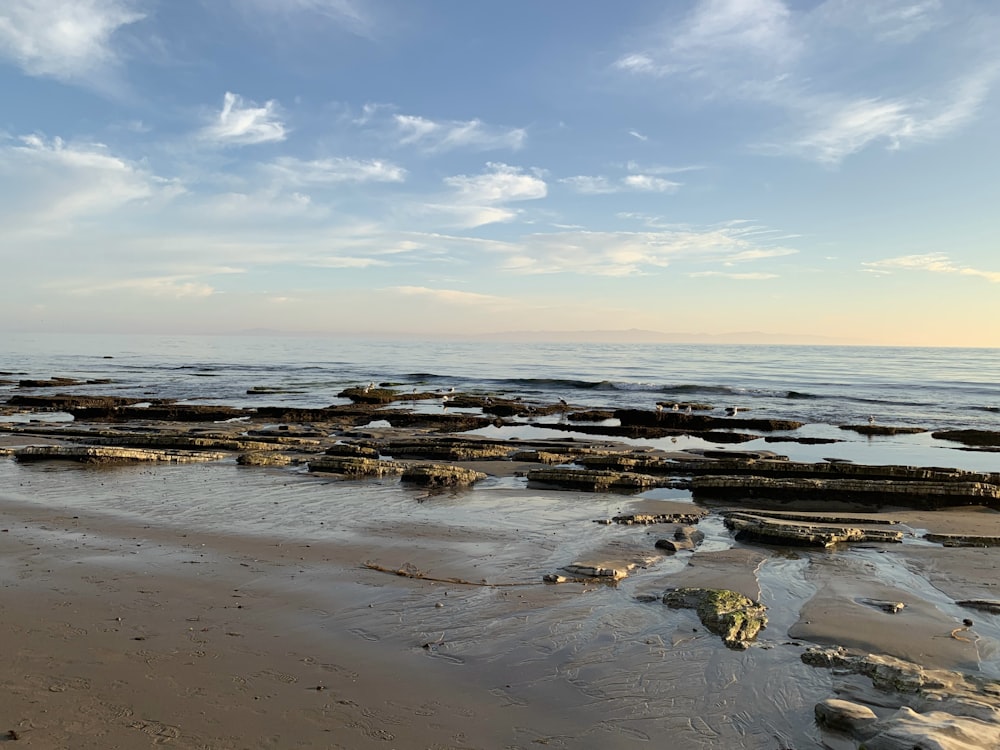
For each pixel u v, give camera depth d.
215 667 6.88
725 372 68.88
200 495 15.55
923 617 8.44
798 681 6.75
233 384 51.94
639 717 6.09
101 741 5.49
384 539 12.05
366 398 40.06
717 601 8.53
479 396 41.62
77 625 7.86
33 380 50.97
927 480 16.78
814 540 11.81
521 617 8.41
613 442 26.02
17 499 14.91
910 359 108.56
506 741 5.69
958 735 5.12
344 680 6.68
